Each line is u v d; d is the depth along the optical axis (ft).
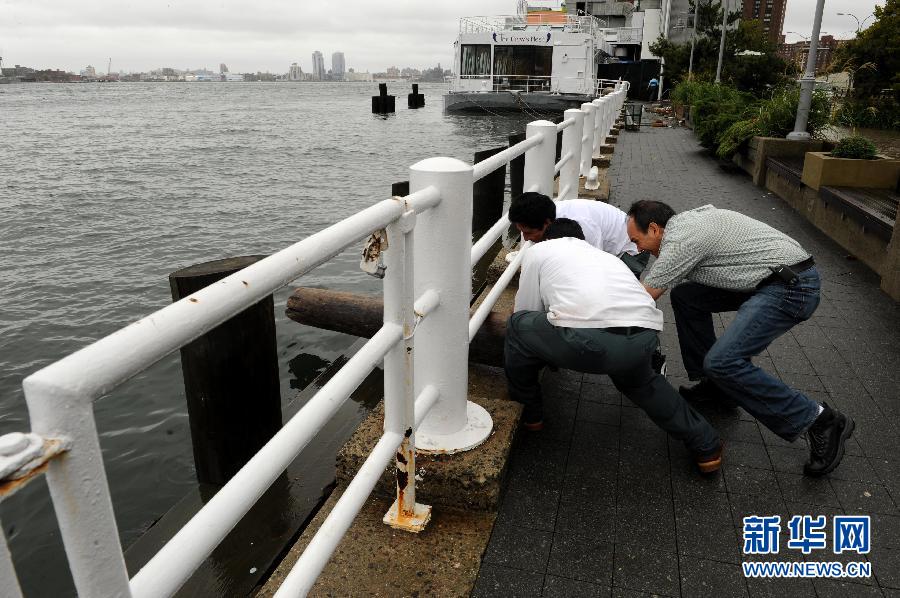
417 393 8.59
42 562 13.70
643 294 8.85
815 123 36.47
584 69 118.73
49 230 48.26
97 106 311.06
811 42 33.94
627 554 7.70
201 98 441.68
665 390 8.86
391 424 7.06
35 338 28.22
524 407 10.07
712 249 9.55
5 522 14.73
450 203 7.67
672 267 9.62
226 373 10.45
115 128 160.25
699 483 9.11
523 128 118.42
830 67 79.51
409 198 6.51
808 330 14.78
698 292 11.07
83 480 2.77
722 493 8.89
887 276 17.28
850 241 21.34
